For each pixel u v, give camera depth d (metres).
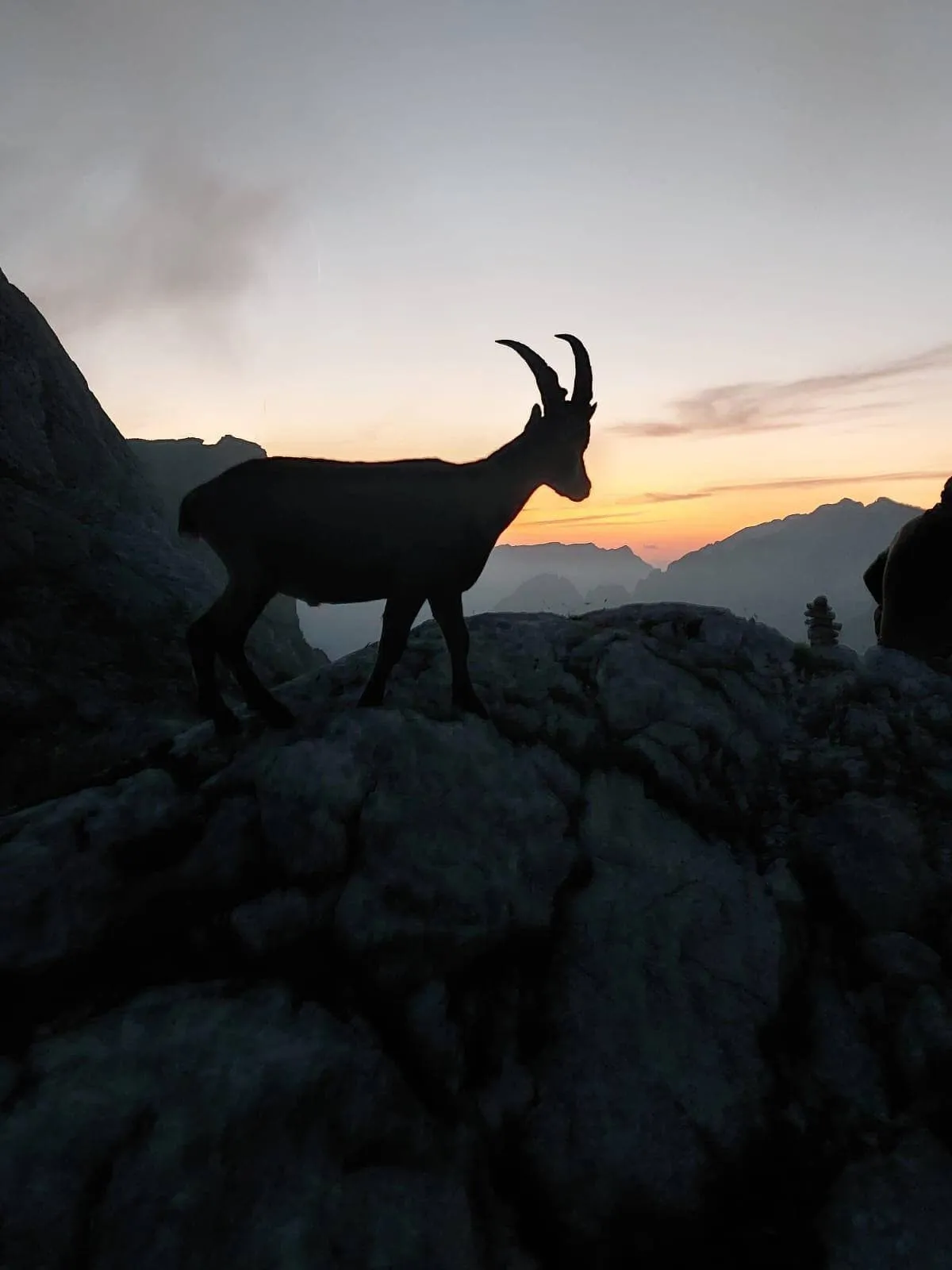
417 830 2.16
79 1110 1.60
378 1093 1.76
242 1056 1.72
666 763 2.57
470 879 2.12
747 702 2.83
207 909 2.08
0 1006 1.87
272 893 2.08
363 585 2.26
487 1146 1.82
